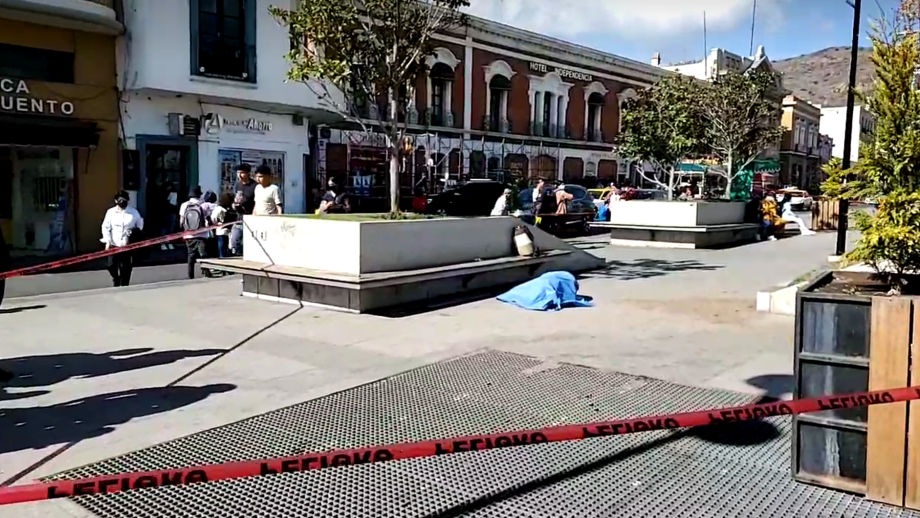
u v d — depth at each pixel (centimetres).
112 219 1119
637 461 414
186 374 595
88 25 1596
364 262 871
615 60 4194
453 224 1000
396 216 1013
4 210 1697
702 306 927
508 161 3581
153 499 362
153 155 1769
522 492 374
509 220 1113
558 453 423
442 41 3191
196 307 901
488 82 3466
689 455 423
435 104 3225
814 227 2409
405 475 392
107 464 406
